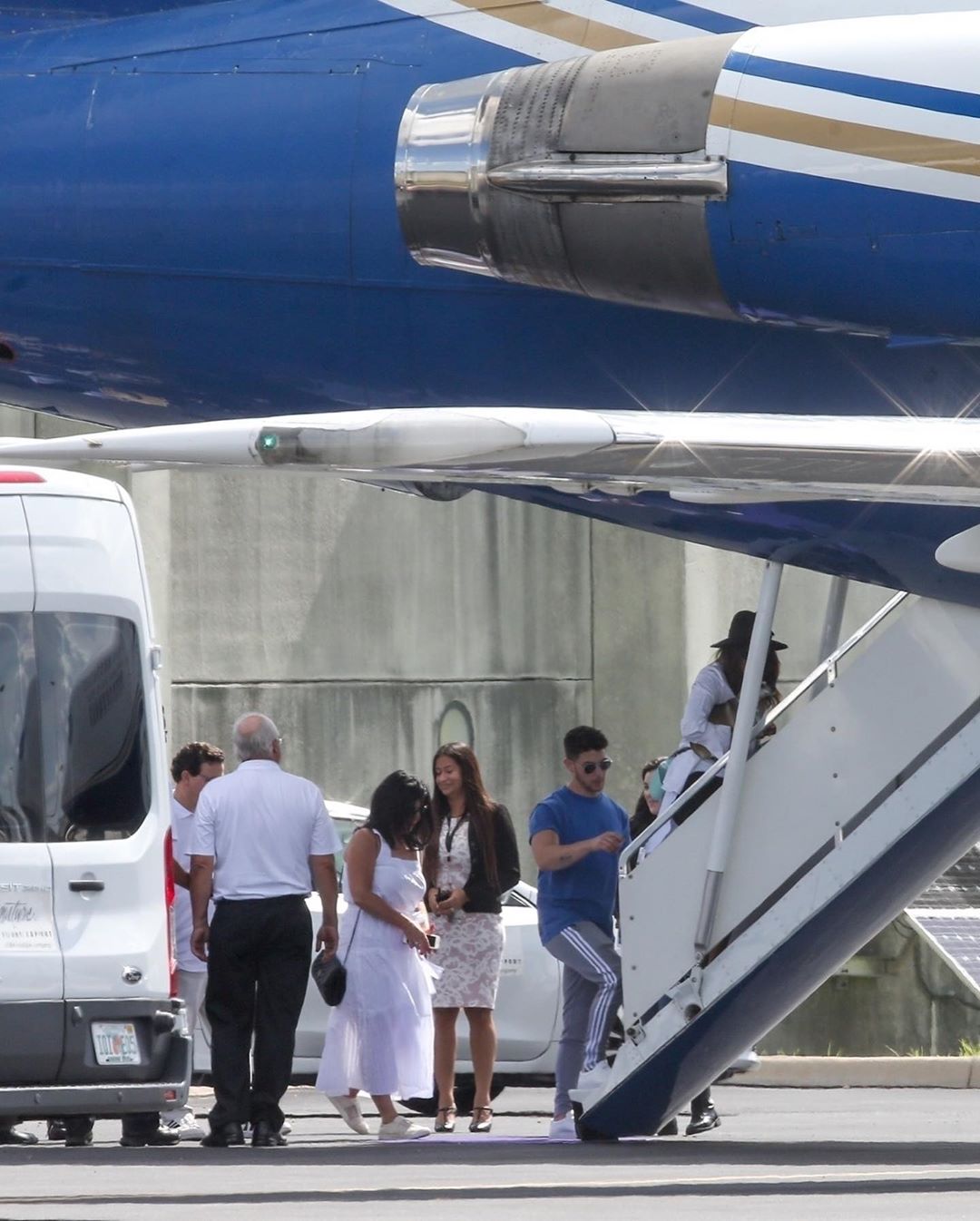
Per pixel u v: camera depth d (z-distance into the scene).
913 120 29.02
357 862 41.47
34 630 38.19
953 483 26.02
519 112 31.66
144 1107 37.59
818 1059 61.25
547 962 53.41
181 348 35.62
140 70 35.72
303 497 83.56
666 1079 37.28
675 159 30.27
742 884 36.38
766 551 35.94
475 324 33.62
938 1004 63.09
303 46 34.66
